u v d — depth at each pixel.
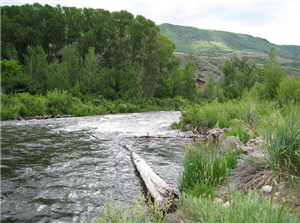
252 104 11.88
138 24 58.84
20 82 34.00
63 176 6.12
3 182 5.61
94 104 38.06
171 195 4.09
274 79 19.95
